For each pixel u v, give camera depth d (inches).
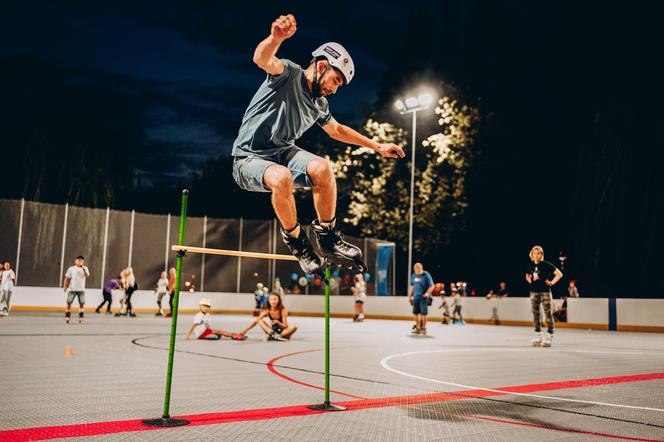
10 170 1137.4
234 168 156.8
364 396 226.2
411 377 282.2
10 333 494.0
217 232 1066.7
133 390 227.9
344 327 735.1
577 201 1150.3
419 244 1204.5
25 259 906.7
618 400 224.8
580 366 340.2
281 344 459.2
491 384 263.6
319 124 173.0
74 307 944.3
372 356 379.9
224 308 1063.6
